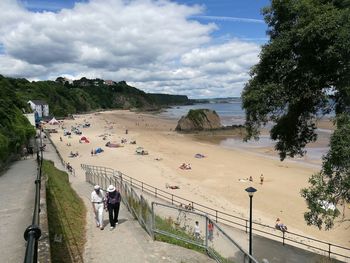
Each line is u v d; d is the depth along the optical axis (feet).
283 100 40.14
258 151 211.61
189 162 177.68
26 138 144.77
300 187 127.75
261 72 42.75
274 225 88.94
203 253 35.88
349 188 33.42
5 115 127.95
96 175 87.04
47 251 24.18
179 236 38.78
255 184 132.26
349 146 31.83
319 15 35.86
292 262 52.95
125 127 379.14
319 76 37.55
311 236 82.28
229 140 269.64
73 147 226.58
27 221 34.19
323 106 42.04
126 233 39.65
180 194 116.57
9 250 26.63
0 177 70.13
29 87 510.99
